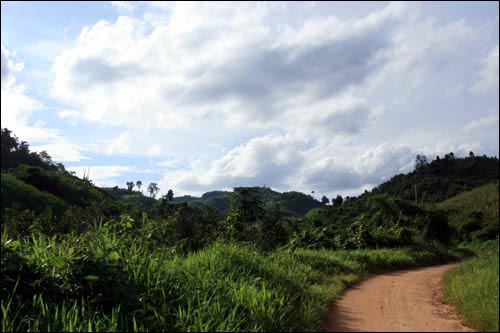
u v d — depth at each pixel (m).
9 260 4.11
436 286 11.85
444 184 86.88
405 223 30.14
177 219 12.30
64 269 4.43
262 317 5.14
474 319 7.01
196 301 4.98
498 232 45.25
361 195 66.44
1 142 86.25
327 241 21.45
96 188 64.56
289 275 8.13
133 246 5.83
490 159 100.25
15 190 48.91
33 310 3.77
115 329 3.68
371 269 15.41
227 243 10.48
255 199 15.11
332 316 7.28
